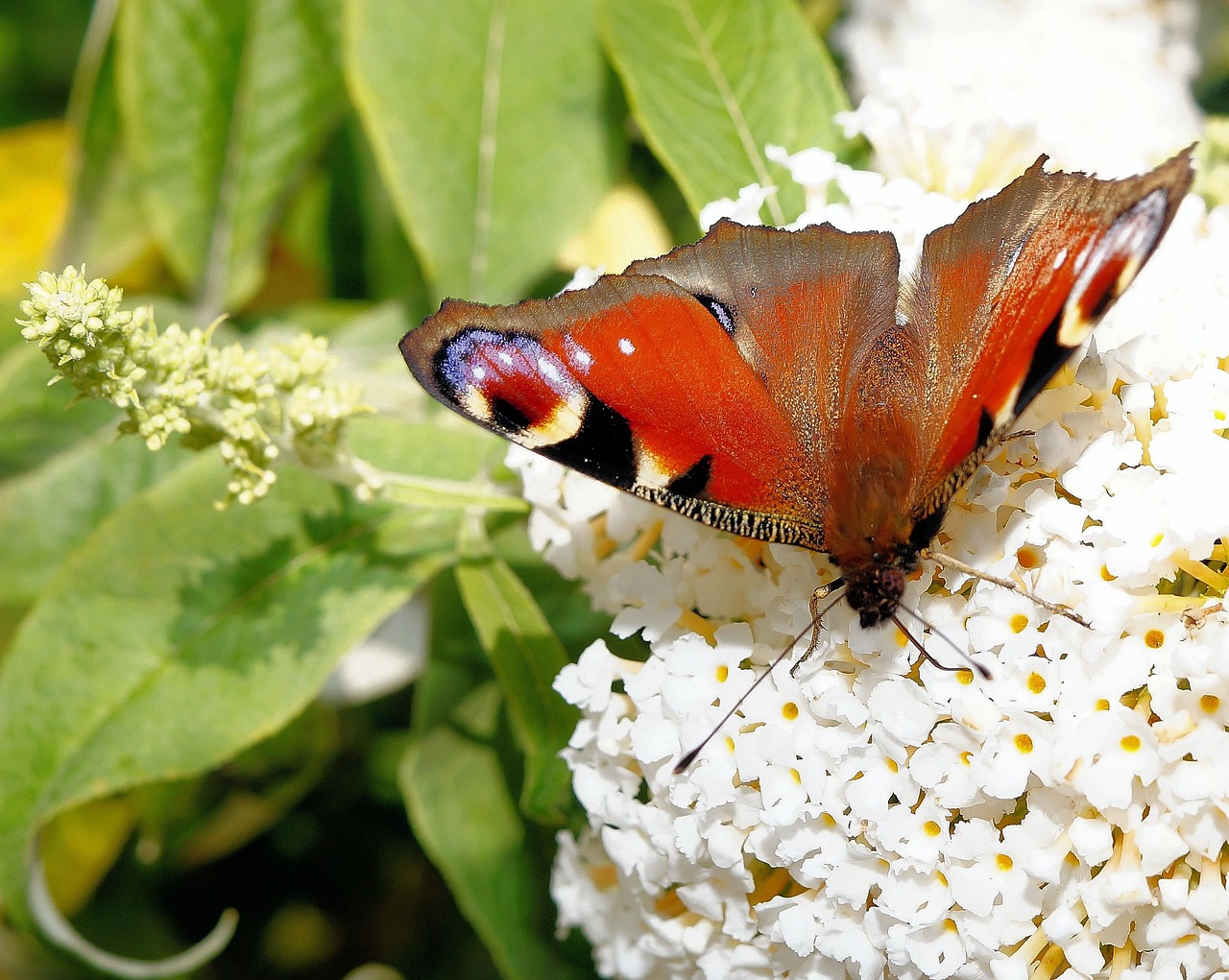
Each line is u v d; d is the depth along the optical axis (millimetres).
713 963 226
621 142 259
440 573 250
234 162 266
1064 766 212
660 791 225
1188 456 214
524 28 258
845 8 277
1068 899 215
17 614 263
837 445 220
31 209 278
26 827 238
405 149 255
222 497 241
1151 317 218
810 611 221
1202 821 212
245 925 275
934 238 219
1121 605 213
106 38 261
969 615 219
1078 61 257
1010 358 212
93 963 244
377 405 253
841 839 219
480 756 249
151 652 240
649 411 220
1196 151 246
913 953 217
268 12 261
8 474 259
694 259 222
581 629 246
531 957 245
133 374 217
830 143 244
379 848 276
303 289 280
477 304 220
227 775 262
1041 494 217
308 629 240
